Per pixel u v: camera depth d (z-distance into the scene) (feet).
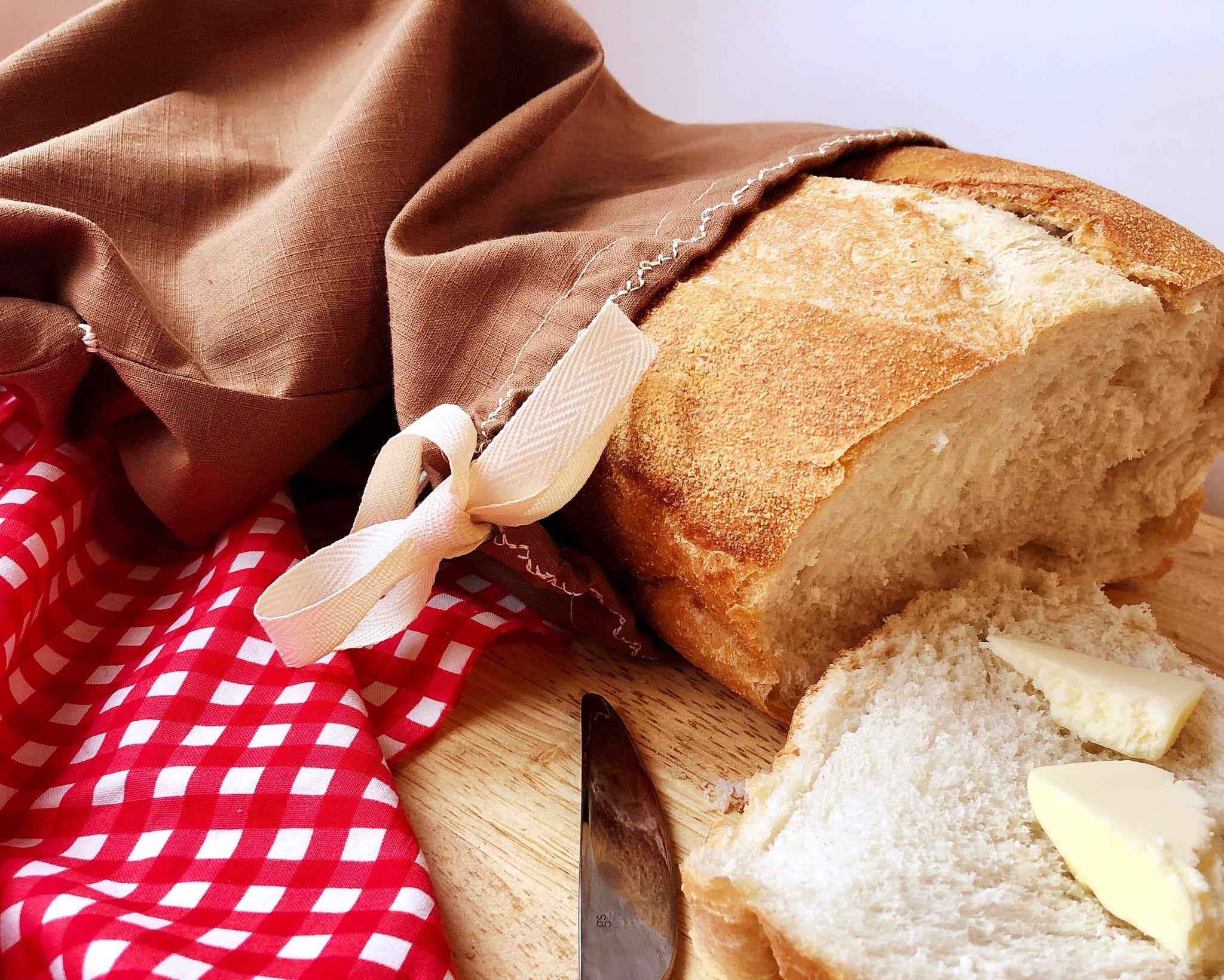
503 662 0.92
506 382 0.85
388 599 0.84
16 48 1.47
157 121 1.02
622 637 0.90
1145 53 1.17
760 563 0.77
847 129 1.01
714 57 1.49
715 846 0.71
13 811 0.78
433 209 0.92
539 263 0.86
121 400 0.96
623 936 0.70
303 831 0.75
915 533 0.85
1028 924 0.68
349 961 0.67
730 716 0.88
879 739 0.76
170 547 1.01
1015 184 0.88
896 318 0.78
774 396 0.78
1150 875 0.66
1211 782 0.74
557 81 1.05
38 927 0.67
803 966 0.65
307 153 1.04
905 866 0.69
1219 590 1.00
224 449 0.90
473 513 0.79
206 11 1.06
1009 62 1.26
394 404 0.94
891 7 1.31
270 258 0.92
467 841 0.78
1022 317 0.77
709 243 0.85
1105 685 0.77
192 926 0.69
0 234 0.91
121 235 0.98
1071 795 0.69
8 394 1.07
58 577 0.92
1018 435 0.83
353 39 1.09
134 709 0.82
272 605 0.79
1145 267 0.80
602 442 0.78
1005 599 0.87
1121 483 0.93
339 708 0.82
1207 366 0.87
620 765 0.82
